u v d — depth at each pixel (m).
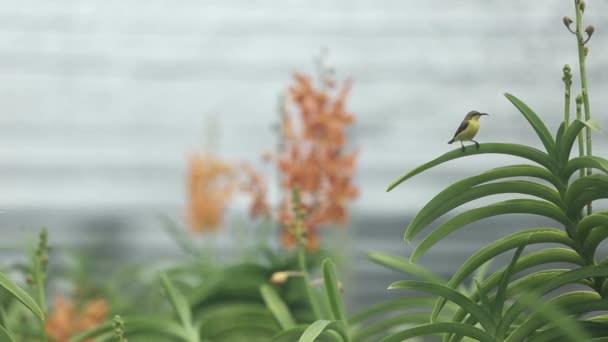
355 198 5.08
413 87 16.67
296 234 3.29
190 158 7.48
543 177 2.20
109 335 3.32
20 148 16.70
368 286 11.45
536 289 2.23
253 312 4.13
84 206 16.44
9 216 15.09
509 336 2.31
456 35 16.55
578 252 2.28
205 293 4.73
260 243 6.47
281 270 4.91
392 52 16.77
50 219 15.70
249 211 5.64
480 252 2.29
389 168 16.20
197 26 17.47
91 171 16.78
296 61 17.31
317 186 5.02
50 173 16.75
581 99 2.16
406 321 3.38
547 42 15.88
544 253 2.30
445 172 15.83
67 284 6.53
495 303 2.31
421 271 3.62
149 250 14.02
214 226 7.46
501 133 16.03
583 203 2.16
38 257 3.00
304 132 5.06
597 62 15.31
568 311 2.30
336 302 2.72
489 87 16.28
